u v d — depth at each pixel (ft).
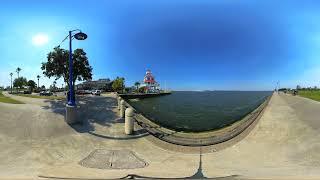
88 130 57.11
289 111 79.41
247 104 239.71
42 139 50.62
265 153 44.04
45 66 103.60
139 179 32.78
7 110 66.80
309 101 117.50
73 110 60.03
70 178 33.14
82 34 64.69
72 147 47.85
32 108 72.74
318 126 54.24
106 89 404.98
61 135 53.31
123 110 70.85
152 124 71.15
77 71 105.50
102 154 45.32
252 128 56.59
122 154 45.44
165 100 295.07
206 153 46.26
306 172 34.12
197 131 67.67
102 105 90.33
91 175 34.81
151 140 52.70
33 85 398.83
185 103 250.16
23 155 43.11
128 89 382.83
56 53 103.50
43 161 41.37
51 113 66.80
